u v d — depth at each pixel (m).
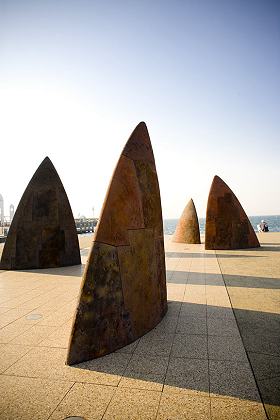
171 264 9.82
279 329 4.16
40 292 6.37
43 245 9.45
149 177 4.80
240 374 2.98
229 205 13.61
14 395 2.68
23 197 9.60
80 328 3.34
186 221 17.58
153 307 4.36
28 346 3.71
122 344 3.64
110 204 3.83
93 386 2.81
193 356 3.38
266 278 7.45
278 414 2.39
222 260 10.42
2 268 9.22
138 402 2.56
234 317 4.68
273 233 23.61
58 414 2.42
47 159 9.95
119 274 3.77
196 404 2.53
